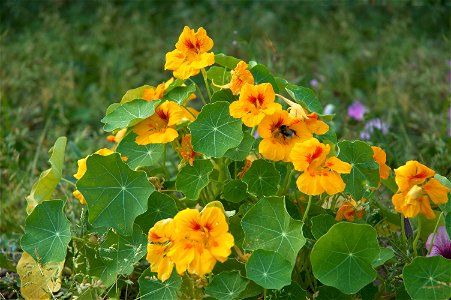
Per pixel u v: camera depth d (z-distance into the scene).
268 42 1.64
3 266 1.20
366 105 1.89
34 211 1.02
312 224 0.99
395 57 2.12
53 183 1.07
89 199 0.98
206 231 0.92
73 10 2.59
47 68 2.03
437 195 0.97
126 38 2.35
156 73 2.14
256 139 1.08
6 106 1.71
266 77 1.10
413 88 1.92
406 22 2.35
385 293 1.06
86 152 1.54
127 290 1.11
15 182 1.46
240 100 0.98
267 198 0.98
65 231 1.01
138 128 1.04
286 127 0.99
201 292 1.01
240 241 1.02
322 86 1.81
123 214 0.99
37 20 2.47
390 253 0.98
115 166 1.00
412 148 1.54
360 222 1.03
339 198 1.14
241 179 1.03
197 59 1.04
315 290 1.02
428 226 1.10
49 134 1.71
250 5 2.62
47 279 1.08
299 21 2.56
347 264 0.95
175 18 2.55
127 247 1.02
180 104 1.06
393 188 1.12
